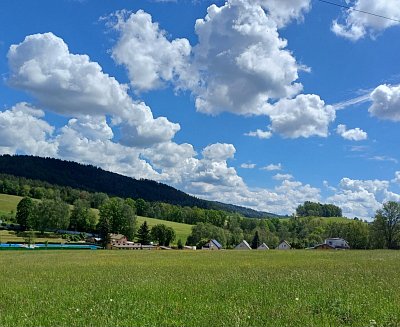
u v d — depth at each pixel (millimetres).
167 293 15461
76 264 39156
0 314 11664
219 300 13727
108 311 11859
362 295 13992
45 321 10680
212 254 63844
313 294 14508
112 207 154625
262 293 15148
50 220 148750
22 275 26016
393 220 116625
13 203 185375
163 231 155375
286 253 65188
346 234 148625
